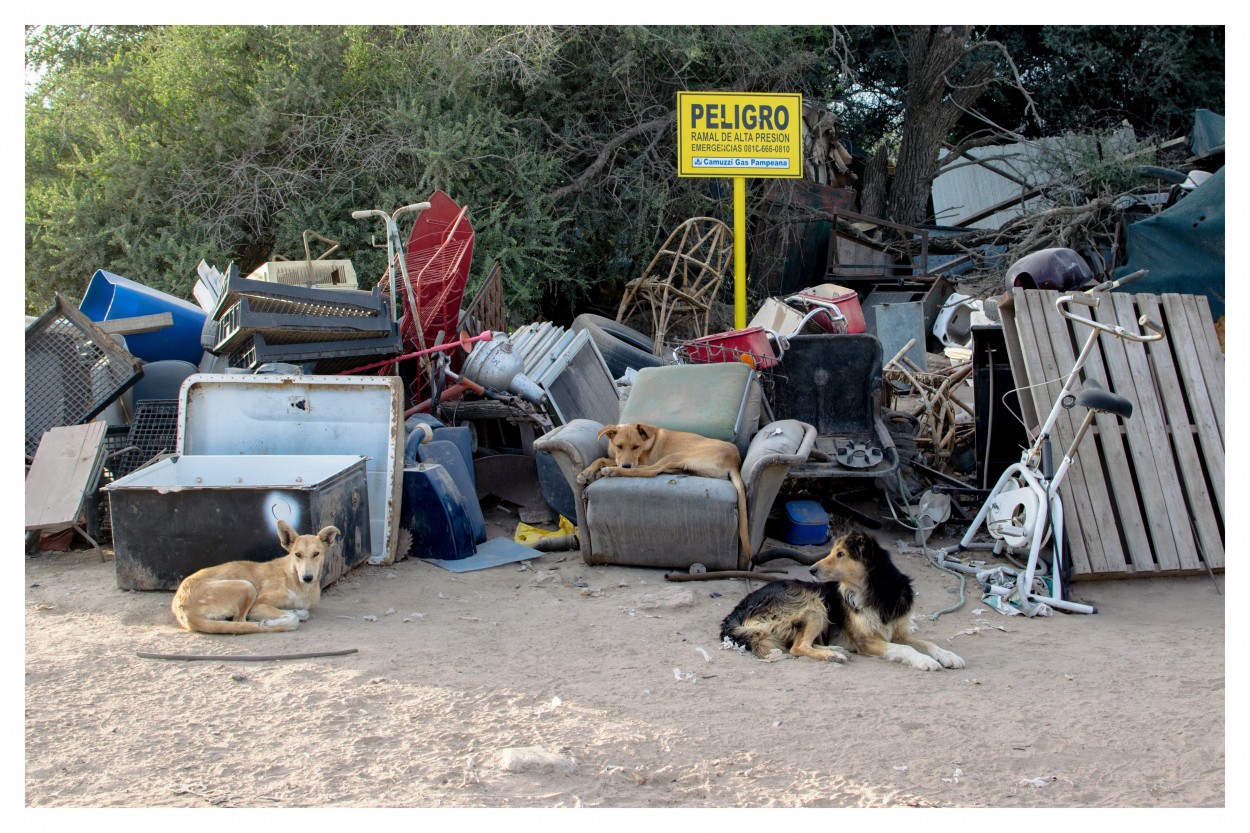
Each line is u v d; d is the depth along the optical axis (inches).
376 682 171.2
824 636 200.7
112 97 536.4
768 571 256.1
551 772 136.9
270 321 268.1
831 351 316.8
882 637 194.4
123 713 156.1
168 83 530.0
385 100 536.4
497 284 395.2
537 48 555.8
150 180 510.9
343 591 230.5
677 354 345.1
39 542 268.5
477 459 314.5
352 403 258.8
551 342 346.9
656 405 288.4
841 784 134.8
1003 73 812.0
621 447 254.7
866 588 194.1
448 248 371.6
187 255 490.9
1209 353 276.1
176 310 346.9
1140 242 450.9
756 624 196.4
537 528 296.2
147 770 136.1
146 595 224.5
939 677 181.2
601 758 142.4
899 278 649.6
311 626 203.6
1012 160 821.9
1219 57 823.1
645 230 598.2
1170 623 221.8
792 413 319.0
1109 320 273.9
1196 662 189.5
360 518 246.7
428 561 260.4
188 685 168.4
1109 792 133.2
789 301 432.8
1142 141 713.0
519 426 333.1
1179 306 279.7
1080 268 313.0
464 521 266.7
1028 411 268.1
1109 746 148.3
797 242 658.8
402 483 260.4
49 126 543.8
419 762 139.9
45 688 166.1
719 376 291.0
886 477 302.2
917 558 274.4
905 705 165.3
